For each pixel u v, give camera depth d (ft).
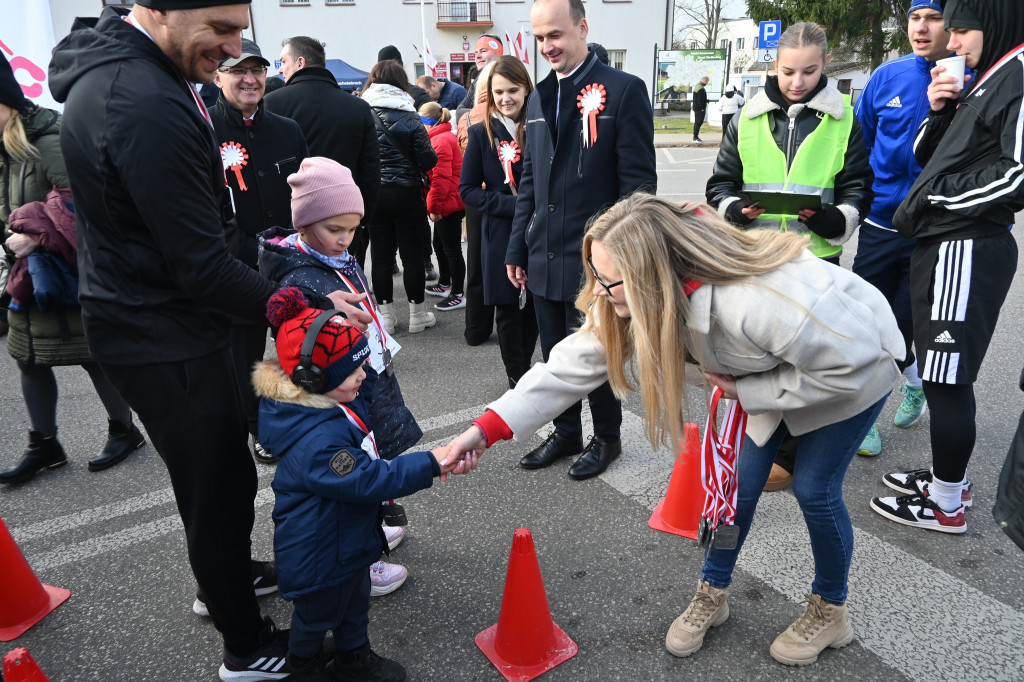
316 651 6.66
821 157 9.61
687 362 6.43
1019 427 5.56
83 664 7.42
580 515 9.70
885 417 12.23
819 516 6.61
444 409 13.38
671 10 90.89
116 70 5.12
